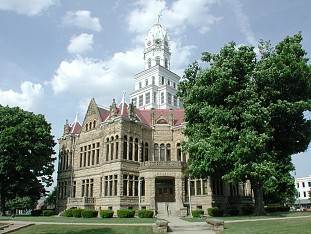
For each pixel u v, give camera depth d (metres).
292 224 25.98
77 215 46.22
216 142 36.81
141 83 98.62
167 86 92.31
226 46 42.41
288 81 39.31
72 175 60.31
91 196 55.38
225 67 39.59
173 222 33.00
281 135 43.12
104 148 54.28
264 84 40.00
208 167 37.53
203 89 40.53
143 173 52.41
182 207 48.94
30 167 60.09
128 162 51.84
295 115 40.69
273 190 44.91
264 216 37.97
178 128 58.12
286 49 40.91
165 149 57.78
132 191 51.59
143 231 25.45
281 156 43.44
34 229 28.23
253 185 41.78
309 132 42.28
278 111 38.94
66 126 65.62
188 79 46.59
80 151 60.28
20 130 58.28
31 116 63.16
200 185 53.25
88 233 24.89
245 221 31.45
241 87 39.81
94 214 44.78
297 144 43.72
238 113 38.19
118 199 49.19
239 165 35.16
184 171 52.22
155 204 49.84
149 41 101.00
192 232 25.80
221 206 53.81
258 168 34.38
